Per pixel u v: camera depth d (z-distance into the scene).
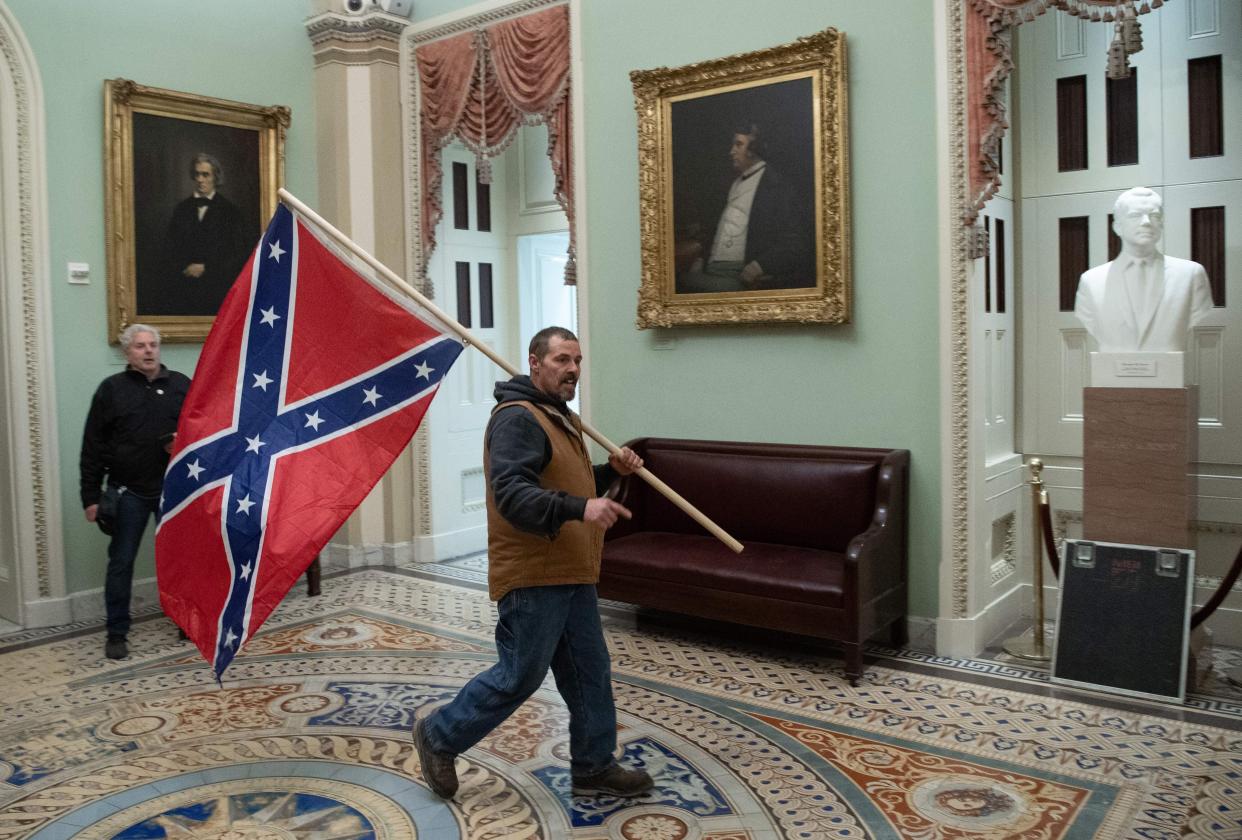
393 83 6.84
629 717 4.01
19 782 3.47
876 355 5.05
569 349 3.09
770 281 5.28
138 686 4.48
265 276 3.50
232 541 3.27
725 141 5.38
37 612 5.51
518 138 7.48
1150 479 4.39
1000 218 5.23
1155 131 5.02
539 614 3.03
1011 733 3.81
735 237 5.38
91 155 5.73
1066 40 5.23
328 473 3.33
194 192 6.16
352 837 3.05
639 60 5.72
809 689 4.34
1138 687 4.20
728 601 4.71
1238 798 3.22
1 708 4.21
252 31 6.53
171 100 6.02
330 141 6.80
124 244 5.80
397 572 6.73
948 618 4.85
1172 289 4.39
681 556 4.94
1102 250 5.20
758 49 5.28
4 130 5.35
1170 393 4.34
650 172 5.61
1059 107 5.28
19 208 5.41
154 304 5.98
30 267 5.46
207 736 3.88
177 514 3.38
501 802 3.27
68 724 4.02
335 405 3.42
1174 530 4.36
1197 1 4.88
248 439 3.39
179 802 3.30
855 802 3.24
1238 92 4.79
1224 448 4.91
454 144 7.18
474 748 3.71
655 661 4.75
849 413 5.15
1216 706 4.08
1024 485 5.50
